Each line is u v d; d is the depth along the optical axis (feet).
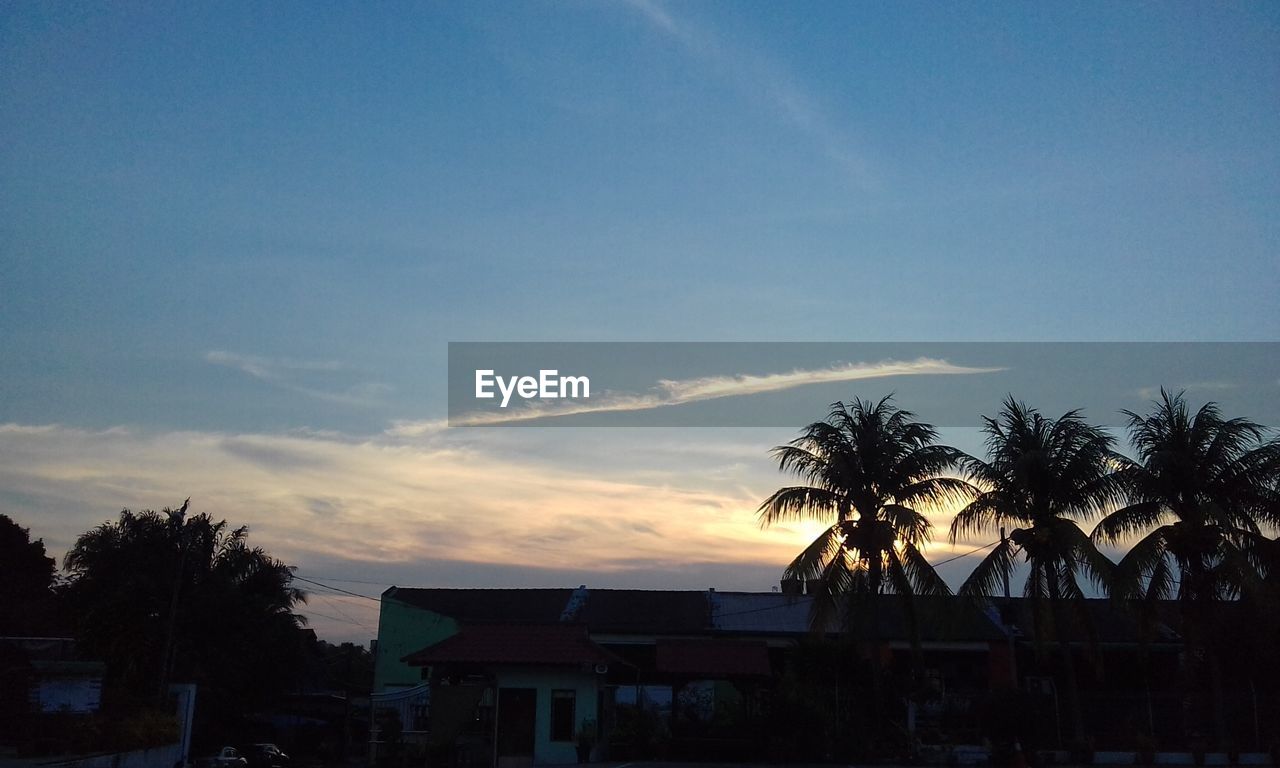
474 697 96.89
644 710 117.80
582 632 106.63
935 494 114.93
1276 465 107.76
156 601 139.13
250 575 152.56
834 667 113.19
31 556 159.22
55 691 84.79
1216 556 108.68
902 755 106.83
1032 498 115.65
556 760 100.07
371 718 96.94
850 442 117.50
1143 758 105.81
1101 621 143.13
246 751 131.75
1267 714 110.63
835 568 114.32
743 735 107.76
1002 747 108.47
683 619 144.97
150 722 87.35
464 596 158.92
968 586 116.26
